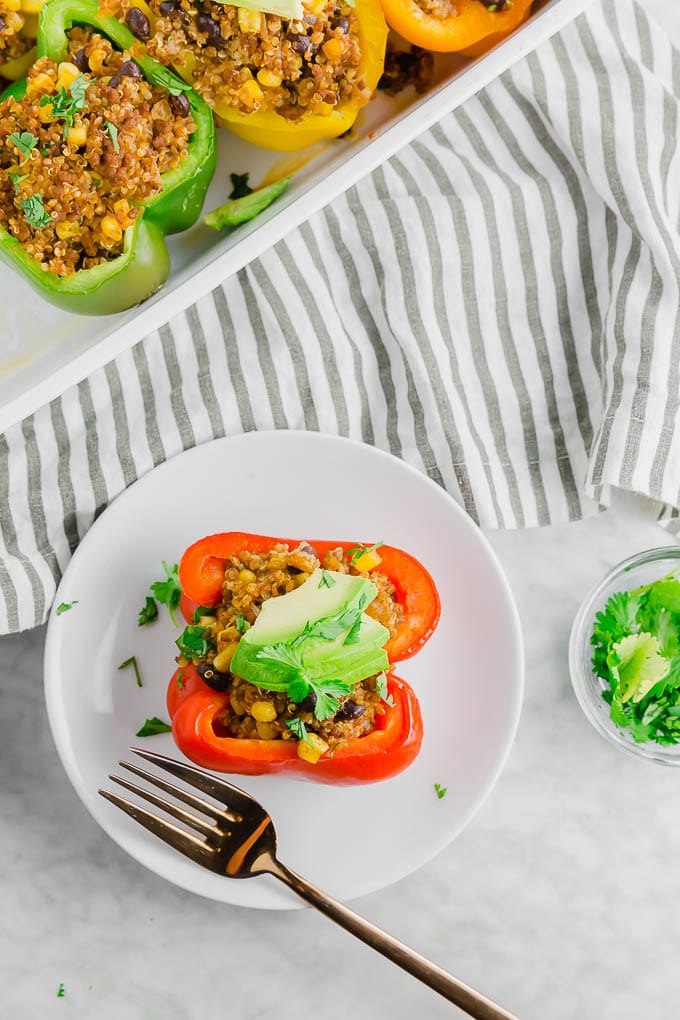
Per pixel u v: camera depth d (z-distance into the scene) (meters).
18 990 0.69
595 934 0.70
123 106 0.64
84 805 0.68
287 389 0.71
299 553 0.64
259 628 0.61
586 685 0.70
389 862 0.67
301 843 0.67
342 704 0.62
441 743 0.68
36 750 0.71
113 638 0.68
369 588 0.62
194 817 0.65
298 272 0.71
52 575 0.69
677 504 0.69
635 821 0.71
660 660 0.68
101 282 0.65
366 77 0.67
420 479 0.68
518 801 0.71
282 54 0.65
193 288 0.65
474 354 0.72
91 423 0.70
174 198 0.66
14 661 0.71
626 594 0.69
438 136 0.72
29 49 0.67
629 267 0.71
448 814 0.67
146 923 0.70
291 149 0.69
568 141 0.71
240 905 0.66
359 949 0.70
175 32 0.65
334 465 0.69
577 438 0.72
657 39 0.72
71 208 0.64
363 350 0.72
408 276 0.71
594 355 0.72
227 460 0.69
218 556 0.65
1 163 0.65
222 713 0.64
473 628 0.68
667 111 0.71
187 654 0.63
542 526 0.72
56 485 0.70
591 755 0.71
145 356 0.70
